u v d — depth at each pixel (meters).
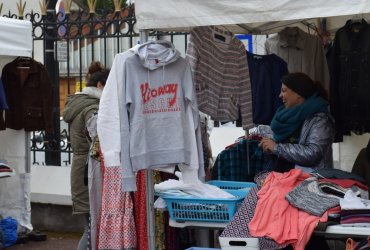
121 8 8.67
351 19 6.00
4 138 8.19
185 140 4.94
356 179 4.98
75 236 8.74
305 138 5.28
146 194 5.09
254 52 7.00
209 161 6.19
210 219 4.92
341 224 4.40
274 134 5.49
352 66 5.95
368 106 5.91
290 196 4.60
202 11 4.78
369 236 4.30
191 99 4.98
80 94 7.18
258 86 6.10
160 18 4.88
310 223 4.43
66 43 8.97
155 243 5.37
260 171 5.92
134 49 4.89
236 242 4.57
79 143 7.09
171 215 5.02
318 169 5.07
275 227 4.49
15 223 8.19
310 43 6.37
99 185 6.19
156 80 4.91
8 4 10.57
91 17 8.77
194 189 5.06
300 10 4.51
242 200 4.96
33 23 9.01
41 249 8.08
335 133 5.93
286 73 6.16
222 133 8.40
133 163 4.84
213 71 5.56
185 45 8.20
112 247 5.91
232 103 5.74
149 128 4.90
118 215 5.89
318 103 5.32
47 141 9.13
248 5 4.64
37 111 8.13
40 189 9.06
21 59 8.05
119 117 4.88
